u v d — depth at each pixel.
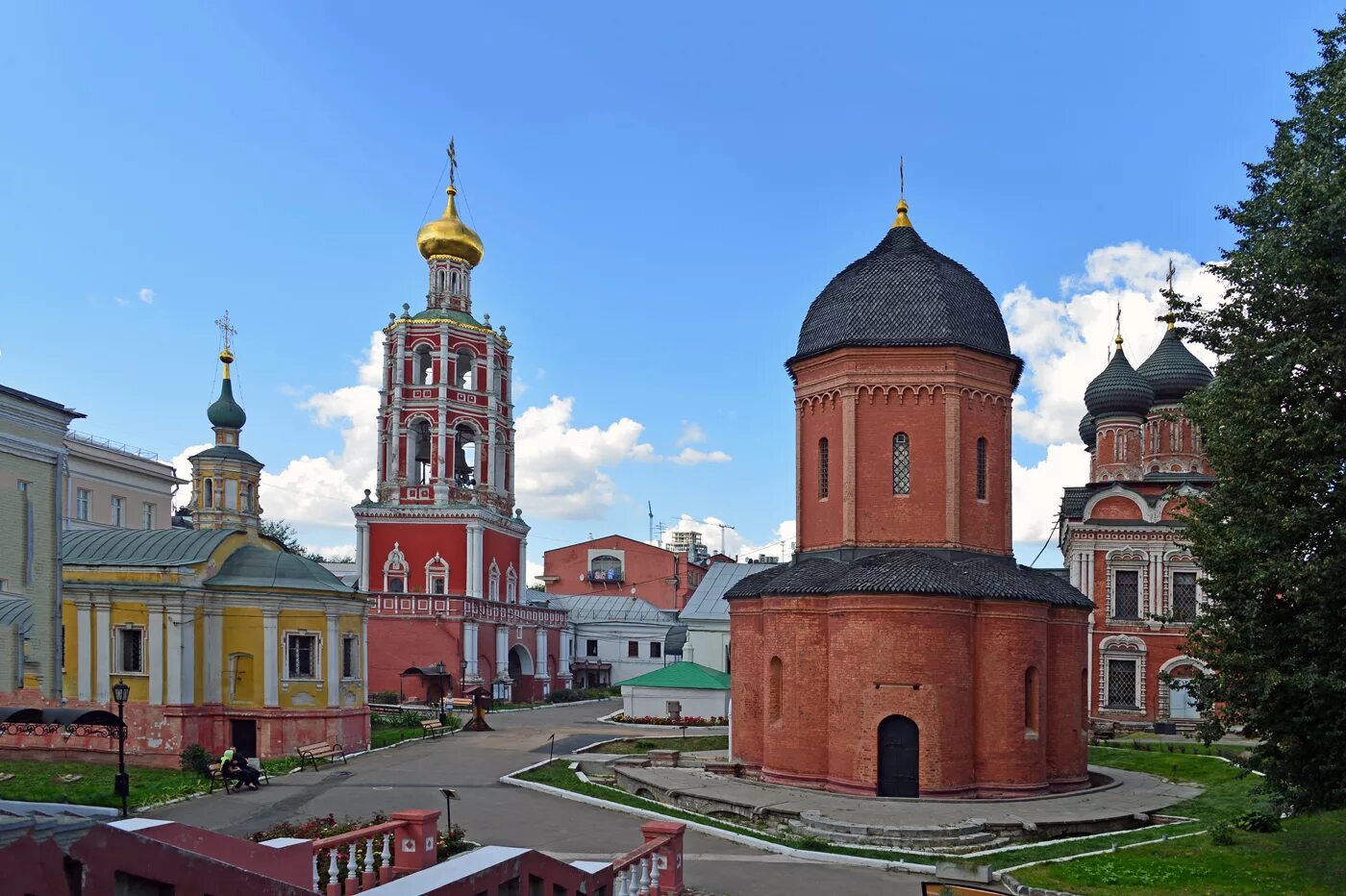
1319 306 20.72
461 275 79.06
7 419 17.98
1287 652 20.89
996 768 32.88
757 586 37.22
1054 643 35.31
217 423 64.12
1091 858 23.97
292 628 40.97
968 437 36.88
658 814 28.98
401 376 74.25
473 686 68.12
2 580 17.95
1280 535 20.64
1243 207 22.55
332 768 38.16
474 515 72.19
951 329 36.34
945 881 16.98
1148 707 54.56
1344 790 21.22
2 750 37.75
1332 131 20.70
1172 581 55.31
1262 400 21.06
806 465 39.06
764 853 25.09
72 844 5.29
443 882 9.02
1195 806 30.88
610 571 108.31
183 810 29.64
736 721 37.66
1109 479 62.25
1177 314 23.55
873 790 31.94
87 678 38.50
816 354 37.66
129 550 40.31
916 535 36.03
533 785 33.81
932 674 32.25
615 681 90.81
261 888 6.84
